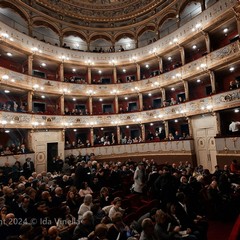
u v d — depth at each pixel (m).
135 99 25.03
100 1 24.33
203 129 17.14
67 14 23.02
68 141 22.59
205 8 17.77
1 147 15.41
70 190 7.12
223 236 5.89
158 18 22.55
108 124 22.66
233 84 15.24
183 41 18.83
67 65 22.56
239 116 15.85
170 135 19.27
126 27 24.78
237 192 7.30
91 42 25.03
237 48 14.43
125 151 21.59
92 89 22.92
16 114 16.42
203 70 16.97
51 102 22.09
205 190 7.43
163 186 6.59
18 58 19.48
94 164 12.08
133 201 7.40
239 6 11.80
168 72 20.42
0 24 15.94
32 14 20.33
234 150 13.22
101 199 6.98
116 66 23.94
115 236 4.44
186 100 18.23
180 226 5.07
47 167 18.66
